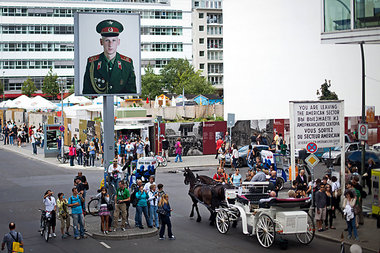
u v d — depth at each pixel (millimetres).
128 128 41000
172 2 128250
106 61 20609
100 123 42531
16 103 60250
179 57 129125
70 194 26406
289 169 26406
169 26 128125
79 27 20266
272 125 44469
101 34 20500
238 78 57406
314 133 21062
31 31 118812
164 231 17438
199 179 20734
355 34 23484
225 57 59000
